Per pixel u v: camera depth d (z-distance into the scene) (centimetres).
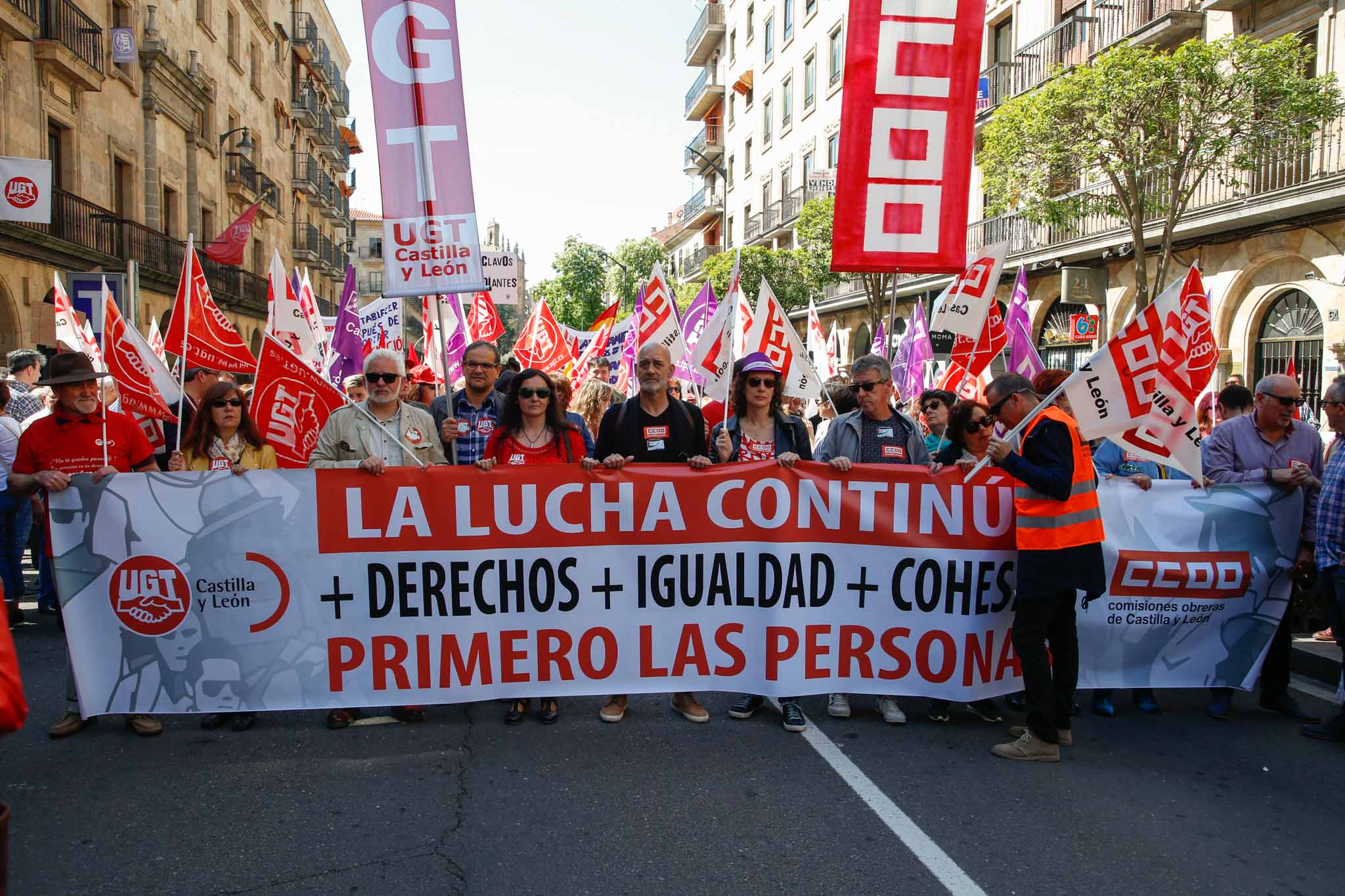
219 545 450
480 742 442
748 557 478
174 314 667
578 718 480
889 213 584
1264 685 518
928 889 313
